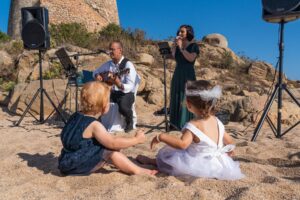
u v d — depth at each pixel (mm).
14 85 10156
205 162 3494
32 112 8711
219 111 7910
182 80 6309
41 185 3363
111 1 23609
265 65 16000
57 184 3359
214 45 17844
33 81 9328
